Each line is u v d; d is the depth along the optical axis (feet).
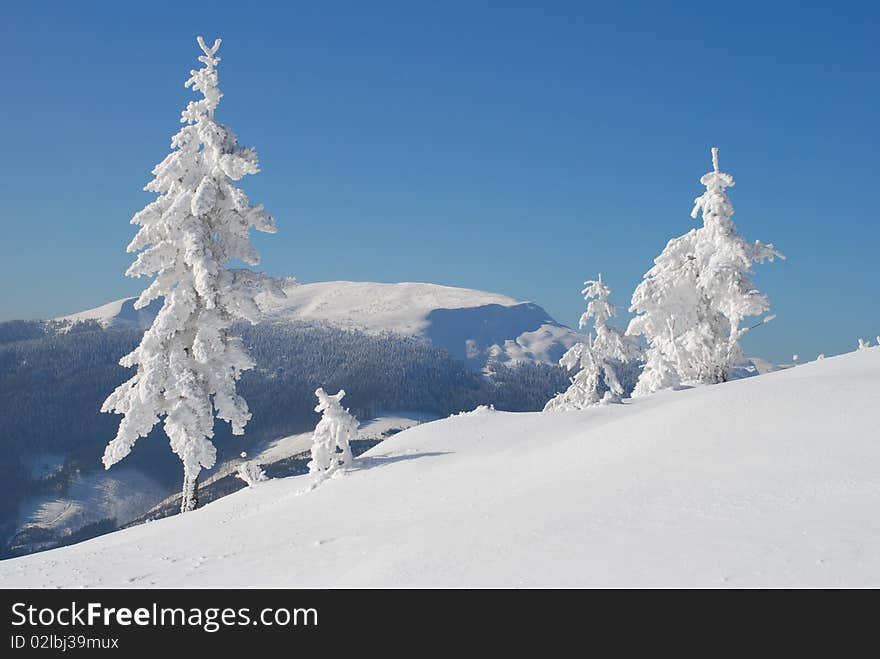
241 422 91.91
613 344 142.10
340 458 76.13
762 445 41.52
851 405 46.24
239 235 94.38
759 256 124.47
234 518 68.33
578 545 29.01
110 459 86.79
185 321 91.61
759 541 25.75
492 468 61.82
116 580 44.16
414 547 34.35
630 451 49.19
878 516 26.58
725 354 125.29
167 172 91.15
